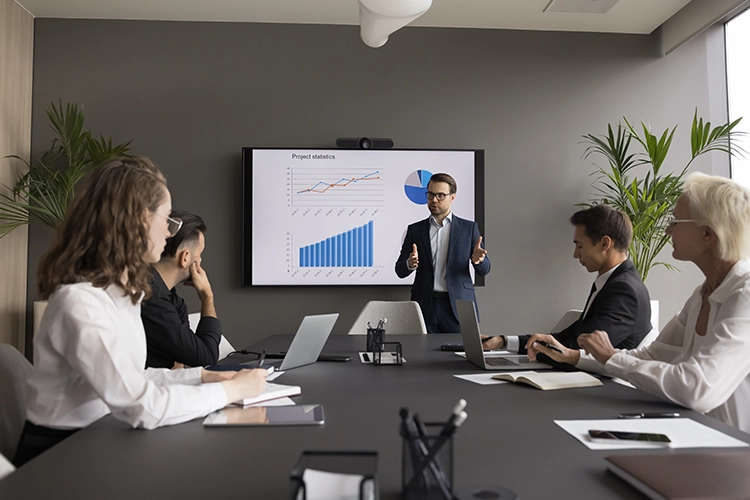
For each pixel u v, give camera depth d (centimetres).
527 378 171
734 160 458
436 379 180
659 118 469
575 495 85
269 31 456
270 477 93
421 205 448
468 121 461
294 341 194
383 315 364
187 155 449
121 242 128
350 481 83
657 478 83
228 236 448
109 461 101
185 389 129
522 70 465
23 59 430
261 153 444
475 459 101
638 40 471
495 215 460
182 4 427
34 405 126
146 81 450
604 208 229
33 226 438
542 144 464
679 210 165
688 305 185
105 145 407
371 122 457
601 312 210
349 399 151
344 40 458
